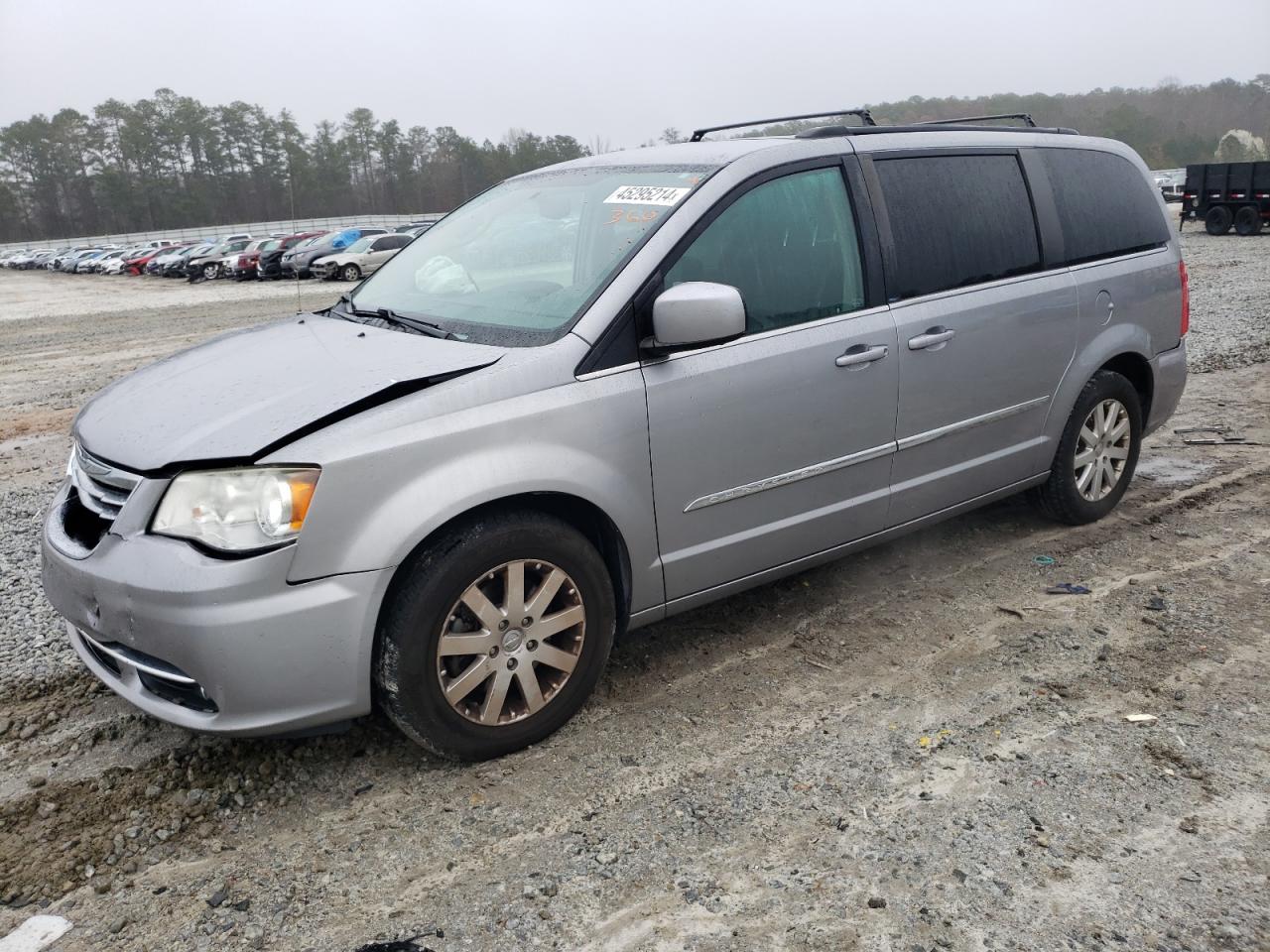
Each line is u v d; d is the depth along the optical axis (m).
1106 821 2.68
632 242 3.26
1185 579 4.25
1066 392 4.47
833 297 3.60
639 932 2.34
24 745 3.22
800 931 2.32
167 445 2.74
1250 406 7.18
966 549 4.68
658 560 3.29
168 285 35.84
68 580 2.85
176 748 3.17
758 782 2.91
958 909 2.38
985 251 4.09
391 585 2.81
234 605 2.58
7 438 8.47
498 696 2.98
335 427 2.69
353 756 3.11
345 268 29.48
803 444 3.53
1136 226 4.84
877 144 3.85
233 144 114.38
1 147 113.81
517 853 2.64
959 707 3.29
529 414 2.91
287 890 2.53
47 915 2.45
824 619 4.00
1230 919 2.32
